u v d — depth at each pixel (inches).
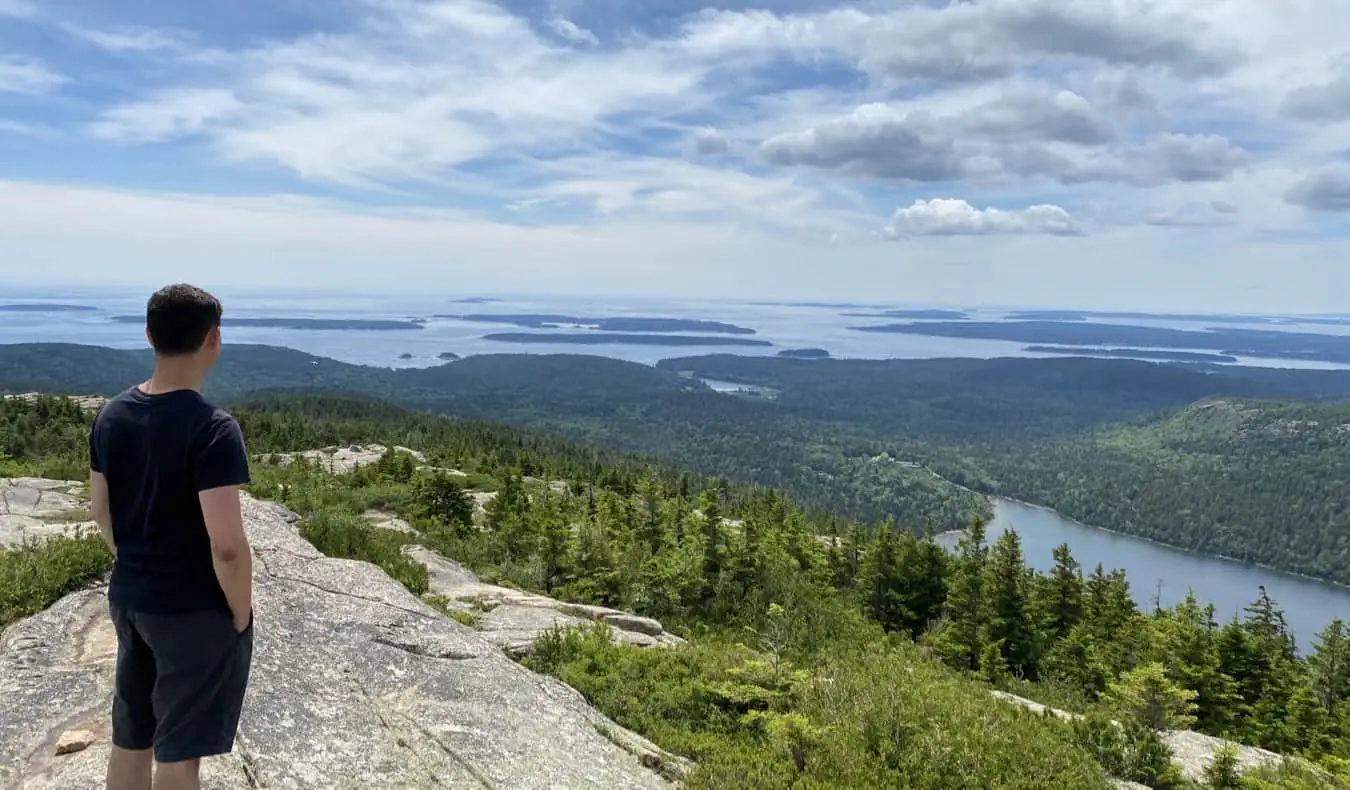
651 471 3922.2
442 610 505.7
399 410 6274.6
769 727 333.7
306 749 214.8
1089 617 1694.1
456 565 685.9
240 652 143.6
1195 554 7485.2
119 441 134.8
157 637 136.1
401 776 213.9
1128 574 6378.0
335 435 3575.3
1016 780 344.2
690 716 368.5
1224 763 558.3
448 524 1162.6
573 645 434.3
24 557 358.3
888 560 1520.7
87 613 312.2
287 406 5674.2
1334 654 1593.3
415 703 261.1
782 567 1040.8
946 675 652.7
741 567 965.2
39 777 187.8
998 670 1183.6
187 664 137.0
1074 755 394.9
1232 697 1288.1
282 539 421.1
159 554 135.0
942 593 1498.5
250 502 541.6
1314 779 572.1
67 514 632.4
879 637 927.0
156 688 139.4
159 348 136.3
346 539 594.6
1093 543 7657.5
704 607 909.8
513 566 906.7
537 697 297.3
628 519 1478.8
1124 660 1402.6
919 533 7239.2
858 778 310.0
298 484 1161.4
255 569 361.4
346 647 290.7
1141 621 1622.8
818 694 403.5
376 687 266.2
